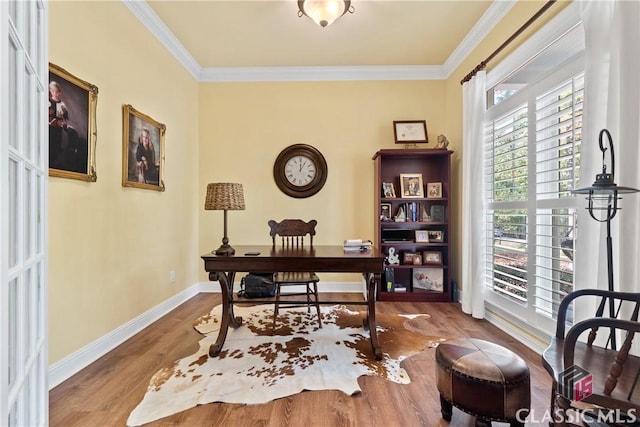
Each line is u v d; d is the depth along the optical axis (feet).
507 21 8.46
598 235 5.22
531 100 7.43
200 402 5.33
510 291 8.36
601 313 4.42
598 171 5.20
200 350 7.38
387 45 10.87
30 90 3.75
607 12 5.03
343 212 12.91
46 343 4.12
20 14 3.39
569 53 6.95
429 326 9.00
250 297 11.70
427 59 11.98
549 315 6.93
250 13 9.05
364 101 12.85
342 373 6.28
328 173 12.92
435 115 12.75
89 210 6.83
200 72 12.72
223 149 12.96
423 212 12.07
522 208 7.85
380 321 9.37
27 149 3.70
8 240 2.97
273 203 12.97
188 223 12.00
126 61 8.16
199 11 8.96
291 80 12.89
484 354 4.78
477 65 10.06
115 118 7.72
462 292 10.84
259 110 12.92
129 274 8.25
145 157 8.91
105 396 5.53
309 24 9.61
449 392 4.68
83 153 6.56
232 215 12.98
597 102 5.17
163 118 10.11
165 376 6.19
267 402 5.33
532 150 7.46
